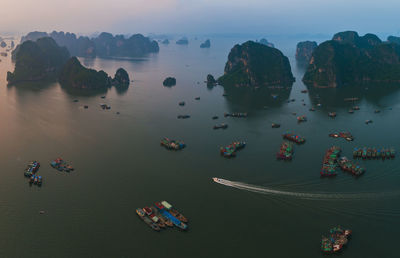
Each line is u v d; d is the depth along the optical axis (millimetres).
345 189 179375
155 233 143250
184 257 129500
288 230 145750
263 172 199375
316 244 137375
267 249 134375
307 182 186750
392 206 162750
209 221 151250
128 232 143625
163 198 169625
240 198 170500
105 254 130875
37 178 185875
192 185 183375
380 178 191250
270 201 167875
